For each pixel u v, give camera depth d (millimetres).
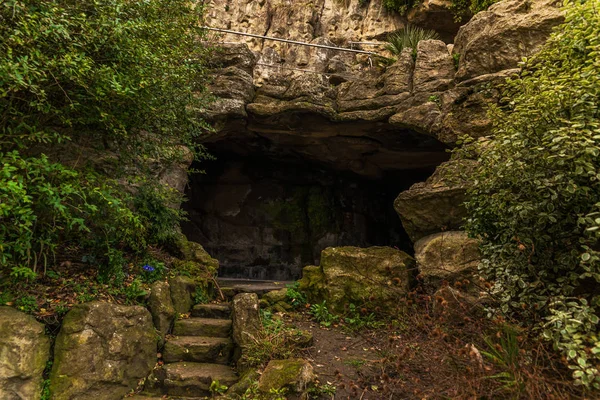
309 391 4082
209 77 8172
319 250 12883
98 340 4152
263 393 3990
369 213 13781
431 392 3639
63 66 3709
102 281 5020
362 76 9805
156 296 5164
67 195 4152
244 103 9266
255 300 5320
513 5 7219
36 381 3793
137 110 4824
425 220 6719
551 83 3824
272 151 12000
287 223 13031
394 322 5344
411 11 12133
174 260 6539
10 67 3361
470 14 11398
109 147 5570
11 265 4277
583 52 4023
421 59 8633
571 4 4195
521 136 3963
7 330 3738
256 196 13133
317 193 13328
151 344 4668
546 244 4125
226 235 12805
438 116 7523
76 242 5492
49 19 3613
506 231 4410
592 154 3500
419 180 12719
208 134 9023
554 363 3615
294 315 6176
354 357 4902
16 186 3447
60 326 4238
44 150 5211
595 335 3326
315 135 10312
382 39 12547
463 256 5898
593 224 3602
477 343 4051
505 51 7059
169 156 6418
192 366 4754
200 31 7039
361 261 6453
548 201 3910
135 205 6160
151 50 4984
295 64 11570
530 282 4176
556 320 3402
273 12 12820
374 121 9156
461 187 6086
